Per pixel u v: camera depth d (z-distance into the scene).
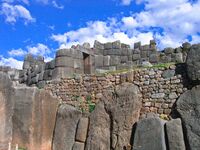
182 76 11.49
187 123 10.63
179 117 11.00
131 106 11.82
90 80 13.59
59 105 13.73
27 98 12.85
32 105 12.77
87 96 13.47
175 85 11.55
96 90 13.31
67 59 14.94
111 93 12.45
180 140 10.59
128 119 11.73
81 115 13.13
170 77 11.73
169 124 10.88
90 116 12.63
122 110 11.91
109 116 12.21
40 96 13.09
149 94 11.95
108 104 12.32
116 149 11.62
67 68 14.84
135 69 13.04
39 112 12.94
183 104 10.91
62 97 14.09
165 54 16.78
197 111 10.56
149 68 12.28
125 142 11.53
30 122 12.62
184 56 16.14
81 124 12.78
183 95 11.02
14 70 19.34
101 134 12.11
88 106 13.25
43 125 13.02
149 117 11.24
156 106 11.70
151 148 10.88
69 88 14.05
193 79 11.00
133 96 11.90
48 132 13.16
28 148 12.40
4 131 12.02
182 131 10.70
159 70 12.04
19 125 12.66
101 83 13.27
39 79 15.77
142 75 12.31
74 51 15.31
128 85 12.27
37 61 19.61
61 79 14.43
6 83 12.29
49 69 15.38
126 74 12.70
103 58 17.33
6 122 12.12
